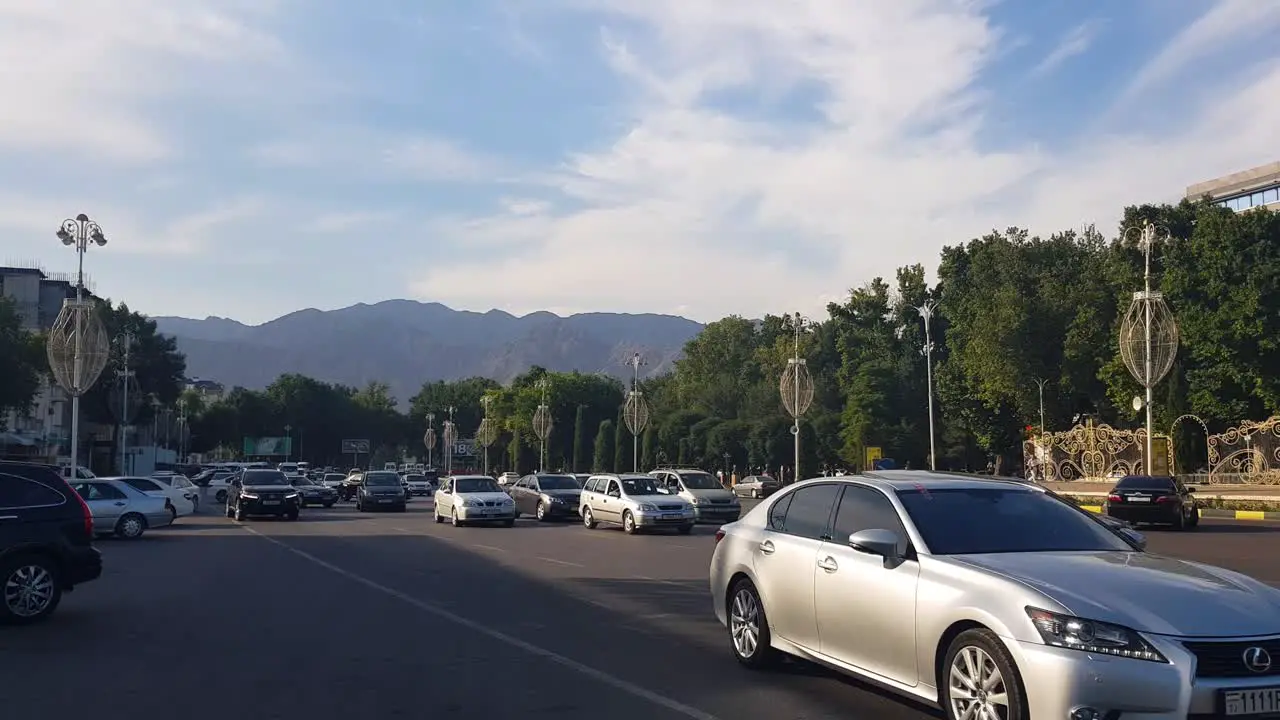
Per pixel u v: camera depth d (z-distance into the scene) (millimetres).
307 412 135125
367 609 13250
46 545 12266
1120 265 57219
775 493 9359
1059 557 6840
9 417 63344
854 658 7531
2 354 44688
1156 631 5727
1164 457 42000
